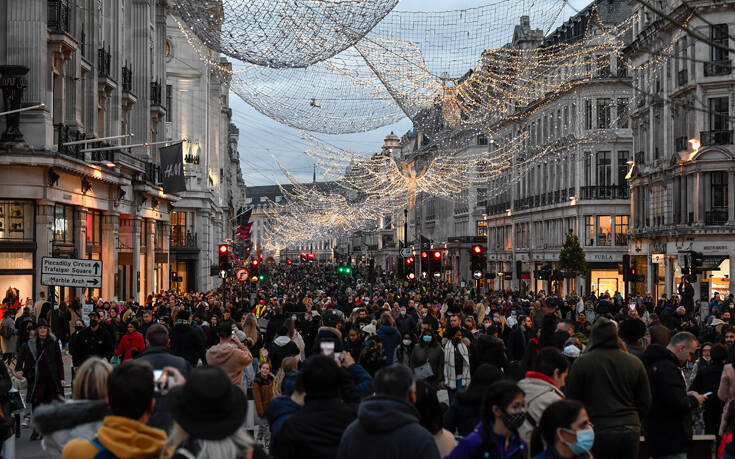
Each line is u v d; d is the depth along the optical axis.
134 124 44.19
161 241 49.50
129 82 41.59
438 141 29.94
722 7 40.88
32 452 13.17
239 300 35.81
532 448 6.50
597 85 60.59
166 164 38.88
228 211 92.44
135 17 44.38
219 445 4.51
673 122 46.41
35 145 29.33
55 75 31.72
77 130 32.72
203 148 63.59
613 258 61.34
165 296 34.81
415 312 24.05
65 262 22.09
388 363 16.92
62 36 30.56
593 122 61.25
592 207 61.94
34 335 14.77
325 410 6.15
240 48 10.63
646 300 36.12
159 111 46.47
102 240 37.22
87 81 34.88
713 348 11.16
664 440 8.73
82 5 34.34
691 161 42.91
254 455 4.63
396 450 5.20
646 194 51.22
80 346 16.81
